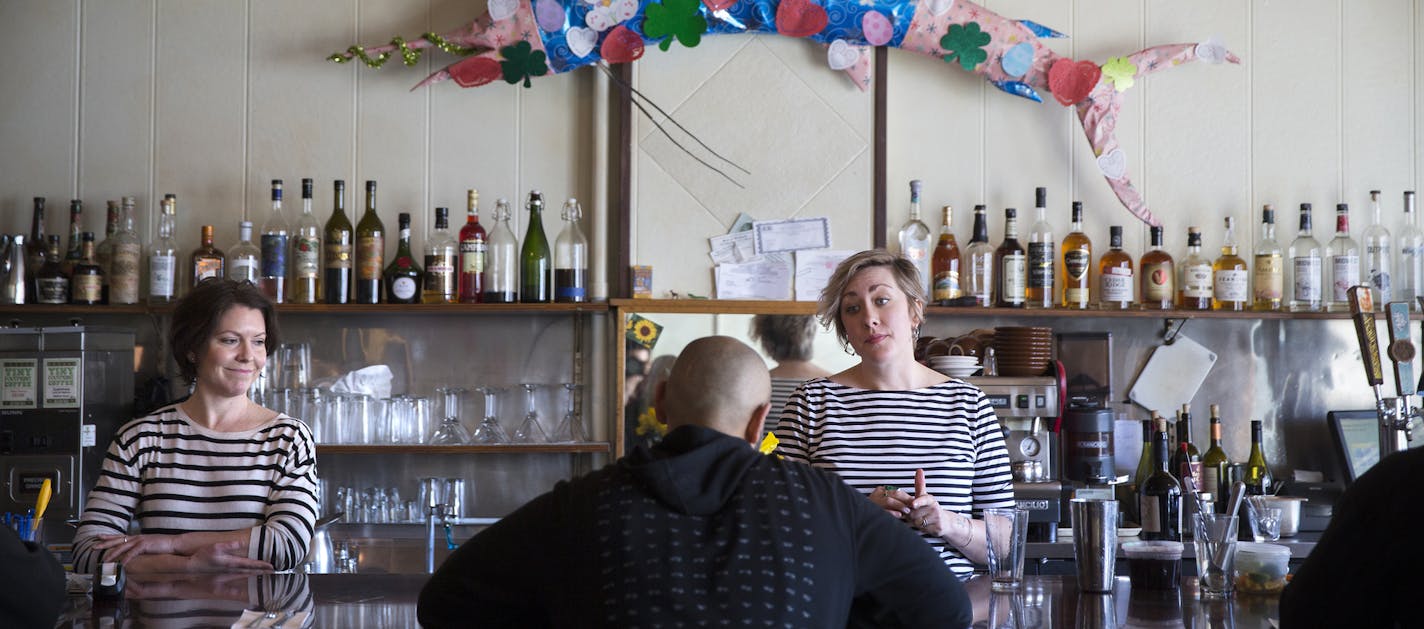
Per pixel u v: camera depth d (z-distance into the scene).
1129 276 3.60
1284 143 3.75
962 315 3.65
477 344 3.64
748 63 3.60
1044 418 3.40
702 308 3.53
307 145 3.62
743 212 3.58
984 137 3.69
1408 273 3.69
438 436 3.47
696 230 3.58
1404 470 1.32
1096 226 3.70
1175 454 3.49
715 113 3.59
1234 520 1.84
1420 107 3.77
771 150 3.59
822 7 3.51
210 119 3.62
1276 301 3.63
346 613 1.73
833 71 3.61
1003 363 3.42
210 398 2.34
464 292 3.50
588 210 3.61
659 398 1.52
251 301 2.35
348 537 3.44
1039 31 3.59
